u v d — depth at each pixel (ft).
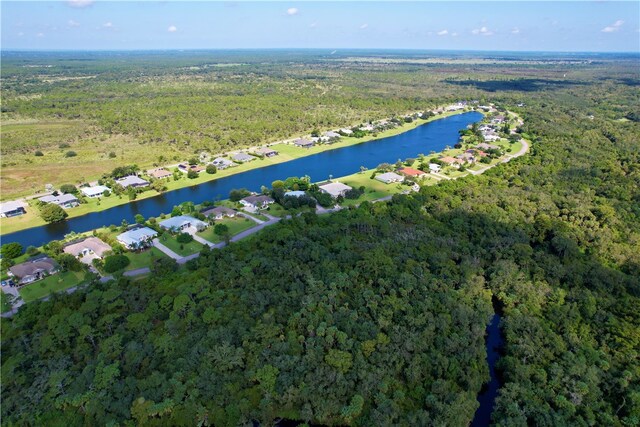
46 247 501.15
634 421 276.00
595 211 556.92
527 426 282.15
